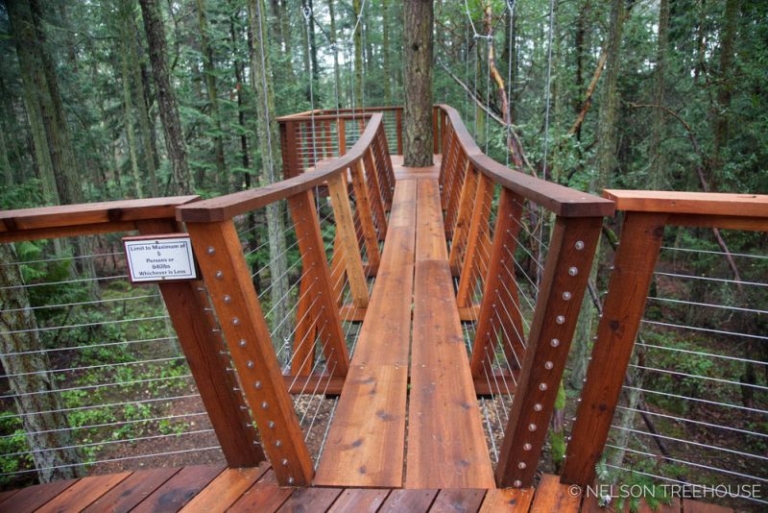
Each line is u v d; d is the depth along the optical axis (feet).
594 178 25.63
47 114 34.30
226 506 5.15
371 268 13.30
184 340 5.14
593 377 4.75
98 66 53.06
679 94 31.04
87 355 24.89
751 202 4.00
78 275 31.89
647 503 4.99
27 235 4.87
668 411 25.30
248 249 49.34
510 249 6.81
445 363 7.92
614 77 23.34
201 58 41.52
